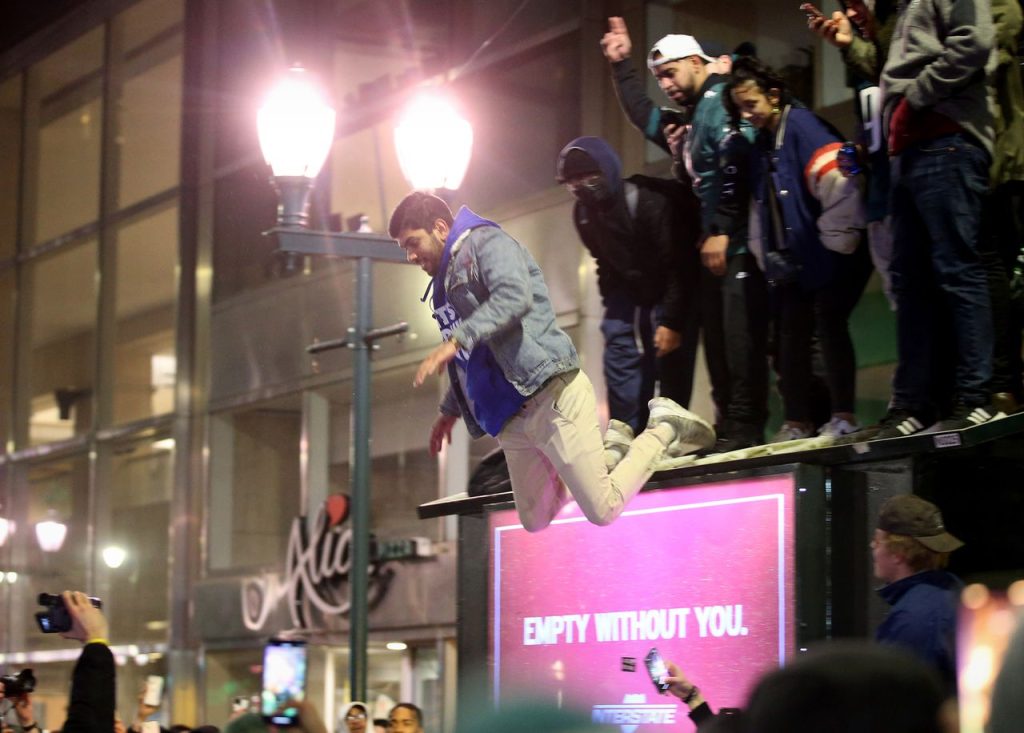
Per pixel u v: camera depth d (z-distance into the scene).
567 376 4.79
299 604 15.44
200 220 18.23
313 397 16.23
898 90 5.36
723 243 6.29
